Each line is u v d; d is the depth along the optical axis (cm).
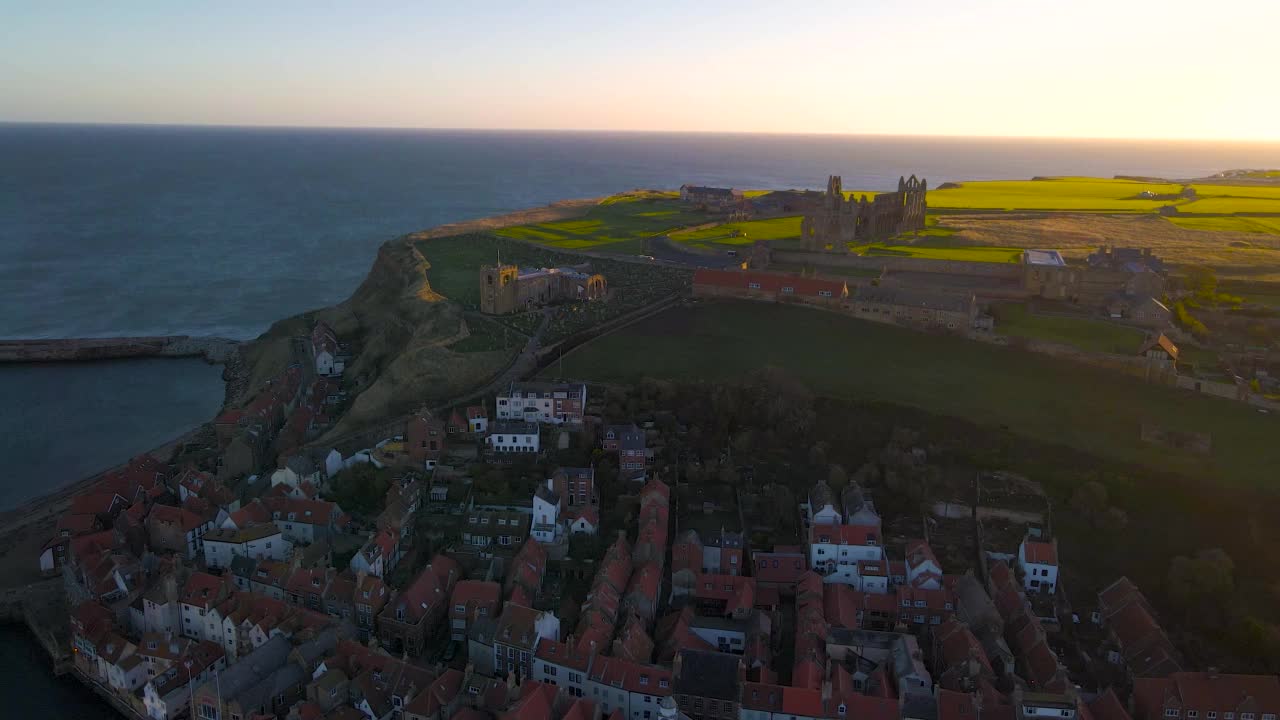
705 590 13038
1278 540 13762
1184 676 10944
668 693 10931
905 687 10919
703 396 17825
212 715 10925
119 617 13000
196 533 14675
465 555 14012
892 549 14100
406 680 11006
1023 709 10338
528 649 11594
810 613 12419
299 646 11538
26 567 15050
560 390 17375
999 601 12938
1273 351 19675
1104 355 19475
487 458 16412
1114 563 13938
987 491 15188
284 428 19000
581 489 15088
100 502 15612
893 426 16825
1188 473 15112
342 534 14950
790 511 15188
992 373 19250
